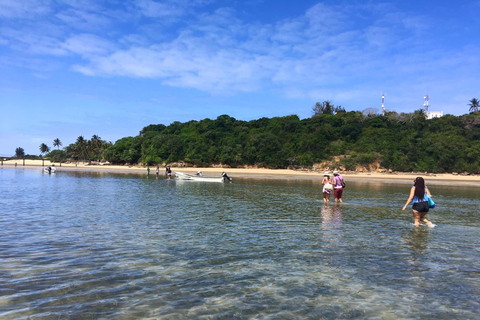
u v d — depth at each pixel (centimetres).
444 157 7006
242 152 8269
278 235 956
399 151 7344
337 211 1475
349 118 9450
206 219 1220
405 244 859
